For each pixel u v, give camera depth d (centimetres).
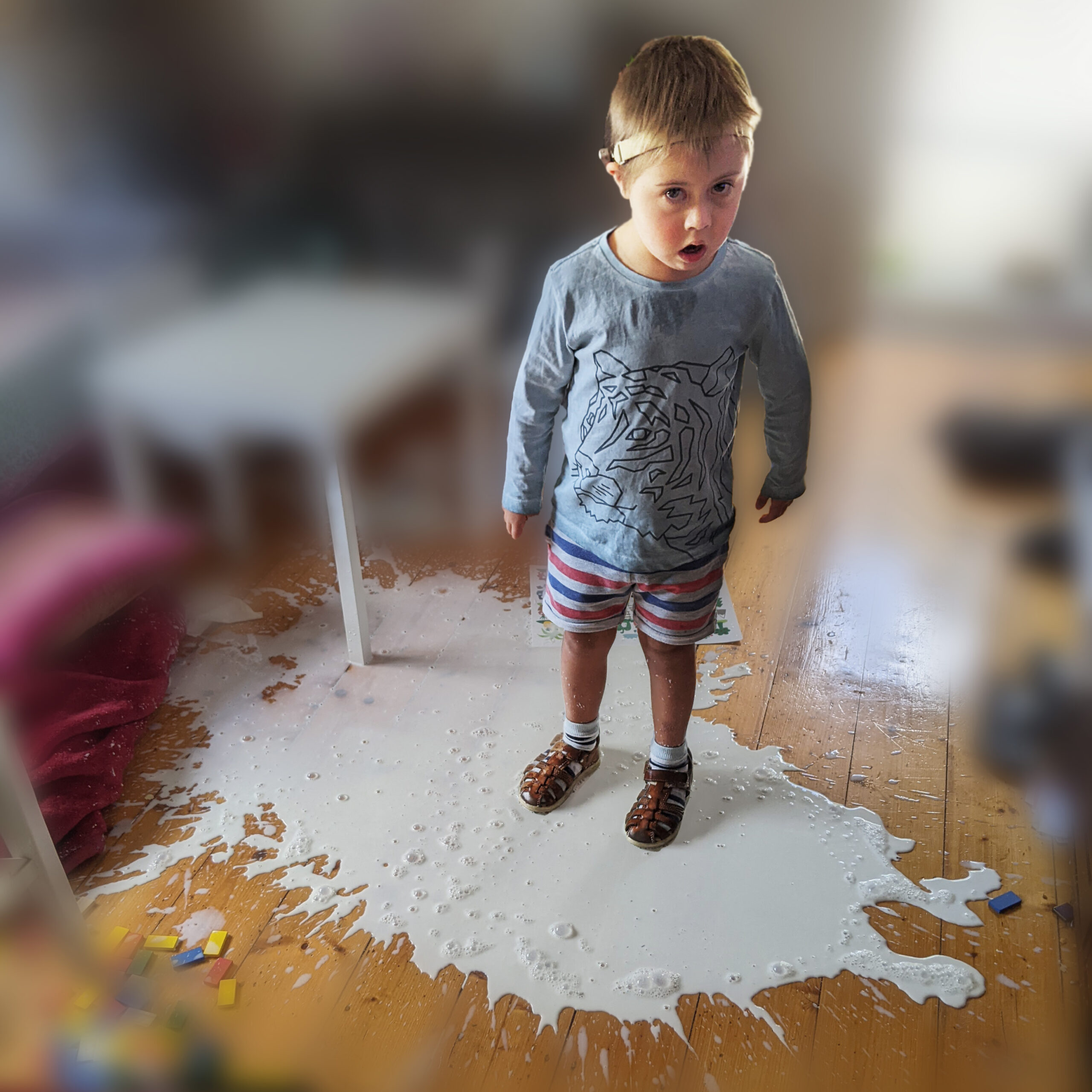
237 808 139
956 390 263
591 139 178
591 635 127
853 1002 112
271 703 160
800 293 294
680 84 91
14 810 101
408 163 172
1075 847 132
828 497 223
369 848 132
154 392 152
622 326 104
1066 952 118
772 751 149
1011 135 264
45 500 157
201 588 184
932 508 217
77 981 114
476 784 143
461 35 169
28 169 151
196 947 118
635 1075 104
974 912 123
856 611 182
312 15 158
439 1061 106
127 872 129
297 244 163
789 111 261
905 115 265
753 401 258
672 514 113
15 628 143
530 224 179
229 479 171
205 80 156
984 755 148
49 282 151
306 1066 105
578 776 141
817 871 129
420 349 158
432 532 206
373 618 181
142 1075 103
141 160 153
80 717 143
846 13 246
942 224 280
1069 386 261
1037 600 184
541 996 112
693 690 130
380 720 156
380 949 118
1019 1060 105
